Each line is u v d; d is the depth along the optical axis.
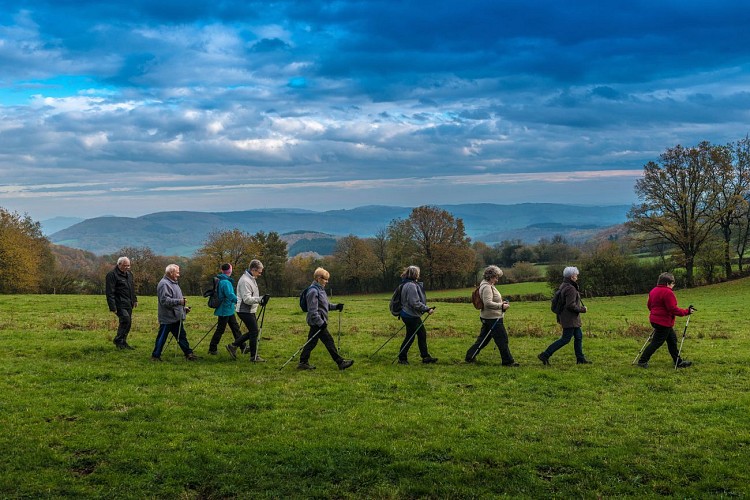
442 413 10.34
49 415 9.65
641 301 47.50
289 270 82.62
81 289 73.06
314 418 9.97
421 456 8.46
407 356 15.88
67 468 7.81
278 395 11.30
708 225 59.47
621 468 8.05
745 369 14.09
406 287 14.60
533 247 107.44
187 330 19.95
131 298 15.84
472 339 19.25
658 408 10.77
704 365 14.63
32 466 7.78
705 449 8.71
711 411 10.56
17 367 12.91
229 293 14.82
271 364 14.30
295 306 31.98
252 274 14.73
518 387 12.31
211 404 10.47
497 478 7.81
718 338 19.55
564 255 100.88
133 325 20.59
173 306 14.34
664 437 9.23
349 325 22.75
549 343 18.23
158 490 7.32
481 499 7.28
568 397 11.66
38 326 19.52
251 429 9.29
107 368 13.17
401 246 77.31
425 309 14.52
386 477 7.83
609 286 61.28
